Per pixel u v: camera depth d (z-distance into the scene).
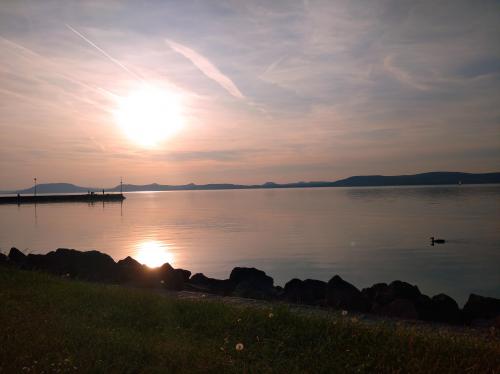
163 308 10.72
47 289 12.59
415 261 44.09
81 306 10.67
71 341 7.64
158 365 6.73
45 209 151.50
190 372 6.44
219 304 11.22
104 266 18.84
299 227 81.62
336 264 42.19
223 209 150.00
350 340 8.02
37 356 6.89
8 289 12.23
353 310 13.73
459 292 31.11
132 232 74.06
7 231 74.69
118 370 6.46
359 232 72.00
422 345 7.76
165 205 188.75
